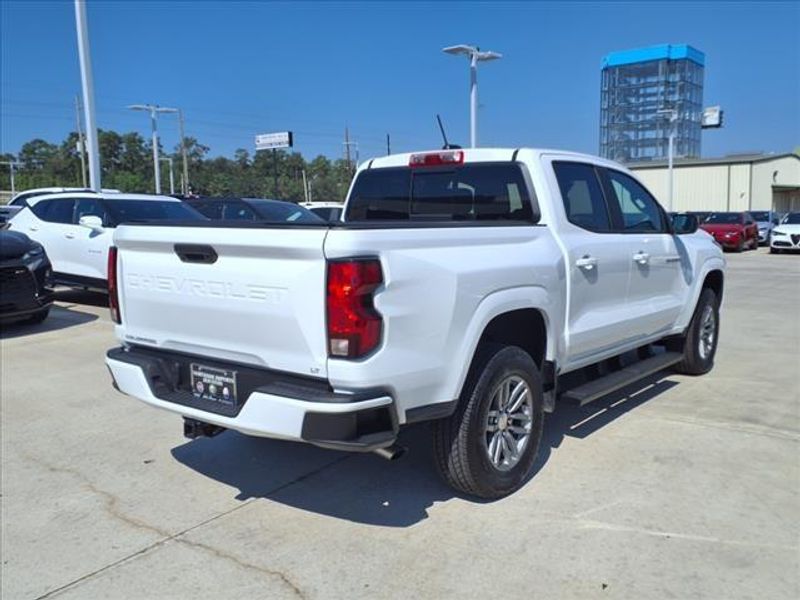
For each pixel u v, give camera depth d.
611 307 5.16
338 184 84.44
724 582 3.18
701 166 45.78
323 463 4.64
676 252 6.07
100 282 10.77
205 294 3.62
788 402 5.94
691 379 6.75
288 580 3.24
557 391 4.90
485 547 3.51
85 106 15.73
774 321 10.30
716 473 4.39
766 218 34.22
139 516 3.92
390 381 3.26
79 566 3.40
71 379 6.81
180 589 3.19
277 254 3.27
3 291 8.73
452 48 25.94
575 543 3.54
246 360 3.52
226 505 4.04
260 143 48.75
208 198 13.58
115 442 5.09
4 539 3.67
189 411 3.65
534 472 4.43
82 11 15.30
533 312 4.26
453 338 3.56
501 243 4.02
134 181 100.62
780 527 3.69
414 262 3.35
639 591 3.12
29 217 11.77
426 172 5.11
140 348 4.12
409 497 4.10
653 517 3.80
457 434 3.80
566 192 4.79
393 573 3.29
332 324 3.14
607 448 4.84
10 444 5.05
